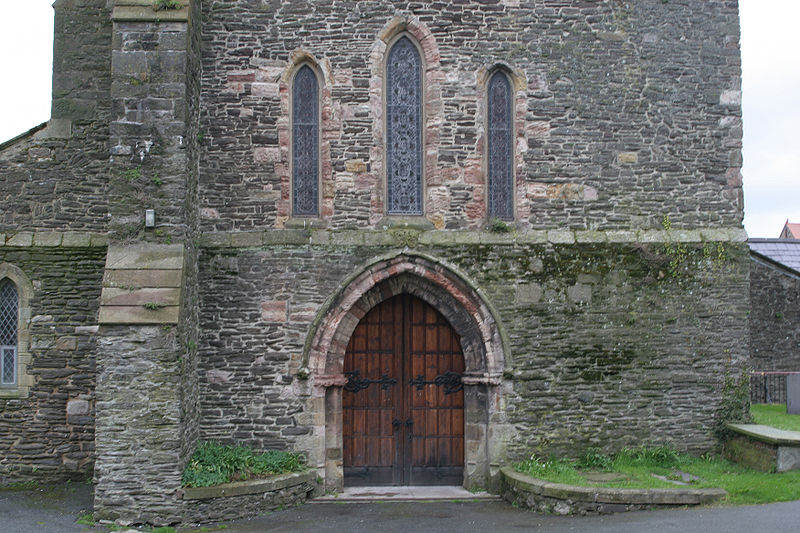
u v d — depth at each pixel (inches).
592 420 450.6
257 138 450.9
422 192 462.6
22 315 451.8
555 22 461.7
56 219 456.4
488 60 458.3
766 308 600.7
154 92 402.6
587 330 453.1
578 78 461.7
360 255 446.0
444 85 456.1
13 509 396.5
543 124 458.9
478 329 450.3
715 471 430.3
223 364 440.5
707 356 460.8
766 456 422.3
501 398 444.5
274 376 440.5
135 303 385.7
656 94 466.6
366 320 465.4
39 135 458.3
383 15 455.8
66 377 452.1
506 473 428.1
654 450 449.1
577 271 454.3
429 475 462.3
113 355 381.7
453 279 447.2
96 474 378.3
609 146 462.6
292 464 428.8
